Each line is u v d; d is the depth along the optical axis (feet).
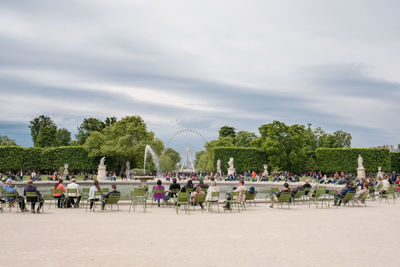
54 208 60.29
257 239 33.45
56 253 27.25
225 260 25.70
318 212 56.34
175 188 66.28
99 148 235.40
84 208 60.75
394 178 154.71
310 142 318.86
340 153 223.92
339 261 25.75
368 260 26.08
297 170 232.53
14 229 37.68
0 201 54.39
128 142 228.84
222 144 329.93
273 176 196.44
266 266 24.30
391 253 28.27
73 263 24.43
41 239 32.50
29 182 53.16
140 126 234.99
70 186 60.90
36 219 45.68
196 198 57.57
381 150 219.00
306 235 35.68
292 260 25.89
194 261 25.32
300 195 70.49
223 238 33.78
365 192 66.90
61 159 235.81
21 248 28.84
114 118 344.69
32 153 232.12
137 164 252.42
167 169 312.91
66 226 40.01
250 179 192.13
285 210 59.47
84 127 334.03
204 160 336.29
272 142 227.61
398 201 77.41
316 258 26.53
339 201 67.36
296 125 232.53
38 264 24.11
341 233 36.96
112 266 23.80
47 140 336.29
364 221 45.85
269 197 80.43
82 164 235.20
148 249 28.89
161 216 50.31
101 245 30.22
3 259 25.35
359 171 187.32
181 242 31.76
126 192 116.37
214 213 54.80
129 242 31.55
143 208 60.90
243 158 234.38
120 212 54.95
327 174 232.12
